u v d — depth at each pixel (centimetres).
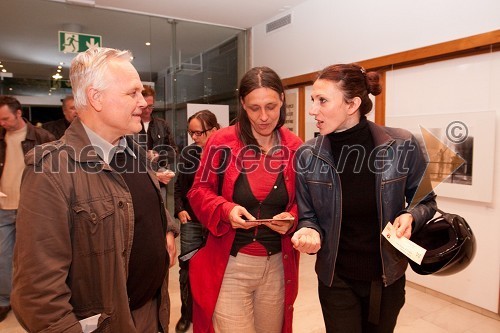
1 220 276
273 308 155
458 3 287
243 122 153
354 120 141
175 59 544
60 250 96
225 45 571
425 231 145
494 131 269
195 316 161
